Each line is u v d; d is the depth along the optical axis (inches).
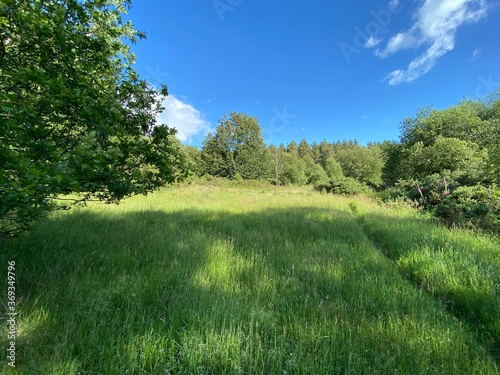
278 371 70.4
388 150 972.6
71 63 108.4
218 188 804.6
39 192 74.8
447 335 87.2
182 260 147.1
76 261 128.6
